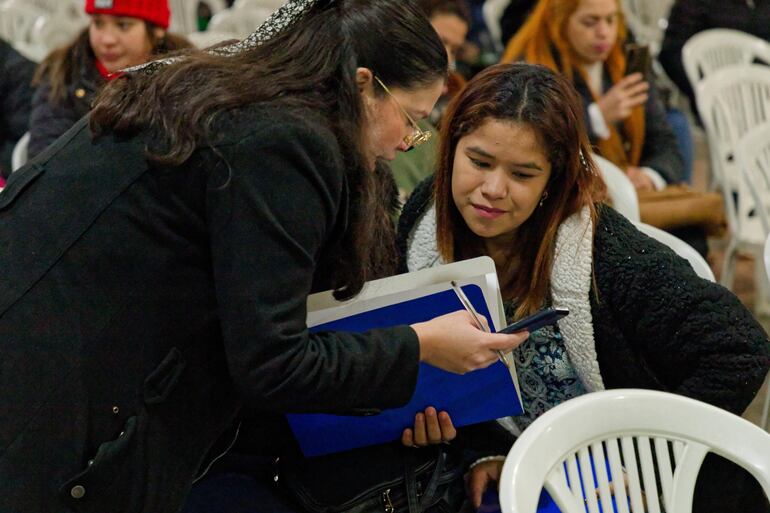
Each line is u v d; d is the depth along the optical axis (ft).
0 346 4.14
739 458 4.85
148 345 4.18
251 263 3.96
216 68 4.15
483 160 5.18
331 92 4.19
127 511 4.26
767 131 12.05
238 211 3.95
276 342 4.00
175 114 4.02
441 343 4.57
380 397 4.38
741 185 12.22
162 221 4.08
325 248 4.48
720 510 5.23
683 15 15.70
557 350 5.53
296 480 5.41
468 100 5.26
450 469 5.49
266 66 4.16
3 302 4.17
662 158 11.66
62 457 4.15
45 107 10.37
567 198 5.33
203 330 4.27
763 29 15.53
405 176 8.48
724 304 5.15
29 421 4.12
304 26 4.25
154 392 4.20
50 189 4.24
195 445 4.44
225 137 3.95
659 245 5.31
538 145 5.08
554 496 4.66
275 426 5.56
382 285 5.06
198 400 4.36
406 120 4.39
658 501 4.97
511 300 5.65
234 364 4.07
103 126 4.21
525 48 11.19
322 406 4.23
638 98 11.00
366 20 4.21
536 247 5.47
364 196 4.39
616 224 5.36
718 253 14.99
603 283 5.24
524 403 5.79
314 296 4.81
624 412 4.88
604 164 8.77
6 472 4.10
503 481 4.44
